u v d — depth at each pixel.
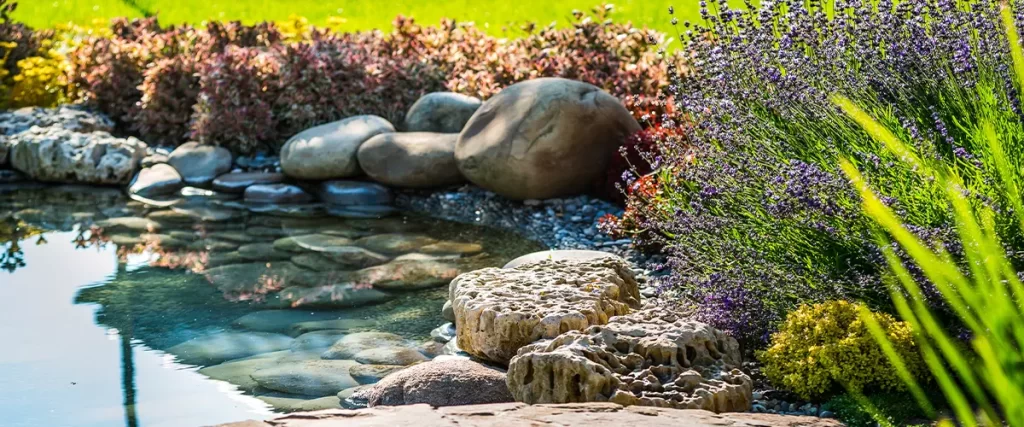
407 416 3.18
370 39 12.42
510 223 8.52
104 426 4.55
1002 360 1.63
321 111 10.88
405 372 4.74
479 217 8.79
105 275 7.13
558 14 17.73
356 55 11.12
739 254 4.66
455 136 9.66
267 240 8.12
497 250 7.72
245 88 10.80
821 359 4.12
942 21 4.79
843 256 4.45
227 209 9.28
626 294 5.66
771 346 4.47
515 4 19.20
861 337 4.09
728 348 4.43
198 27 18.45
